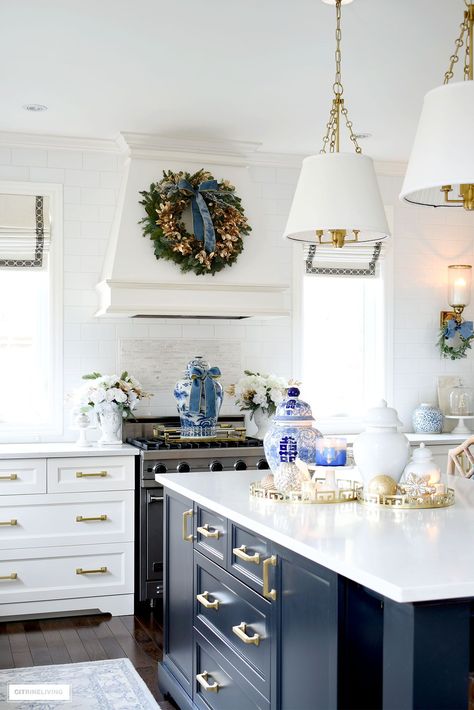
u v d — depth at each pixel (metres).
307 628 2.46
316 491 3.09
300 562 2.51
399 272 6.57
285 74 4.49
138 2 3.61
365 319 6.64
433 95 2.60
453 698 1.98
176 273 5.50
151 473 5.21
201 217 5.48
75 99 4.90
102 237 5.86
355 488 3.20
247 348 6.20
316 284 6.54
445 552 2.30
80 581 5.13
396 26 3.88
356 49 4.16
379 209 3.14
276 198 6.26
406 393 6.58
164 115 5.19
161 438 5.69
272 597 2.71
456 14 3.76
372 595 2.25
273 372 6.26
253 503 3.12
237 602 3.05
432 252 6.66
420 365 6.63
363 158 3.14
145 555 5.22
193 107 5.04
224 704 3.18
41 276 5.89
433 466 3.29
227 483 3.68
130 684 4.00
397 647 2.02
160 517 5.24
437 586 1.95
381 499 2.99
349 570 2.15
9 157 5.68
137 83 4.62
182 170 5.65
